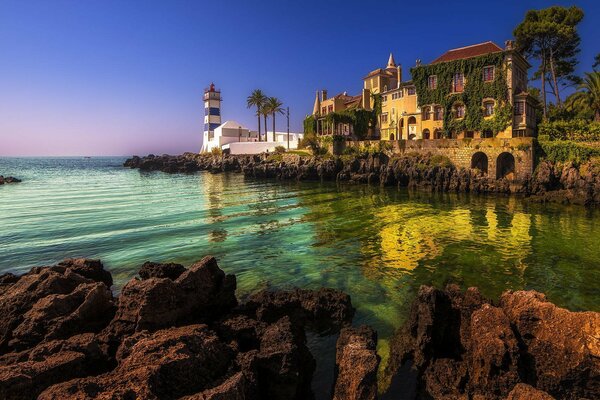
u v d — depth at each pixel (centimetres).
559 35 6222
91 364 995
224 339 1229
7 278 1638
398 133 8012
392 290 1833
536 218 3616
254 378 993
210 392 778
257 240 2834
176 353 895
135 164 15925
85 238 2898
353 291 1823
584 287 1864
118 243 2755
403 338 1293
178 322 1226
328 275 2056
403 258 2348
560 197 4556
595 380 951
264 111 12194
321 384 1128
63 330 1166
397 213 3931
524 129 6047
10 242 2778
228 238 2900
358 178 6975
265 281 1973
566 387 990
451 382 1084
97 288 1312
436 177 5838
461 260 2295
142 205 4628
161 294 1181
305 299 1565
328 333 1427
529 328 1095
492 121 6272
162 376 830
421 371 1164
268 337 1155
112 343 1130
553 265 2198
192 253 2508
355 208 4278
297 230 3167
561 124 5403
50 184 7744
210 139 14288
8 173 12012
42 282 1391
